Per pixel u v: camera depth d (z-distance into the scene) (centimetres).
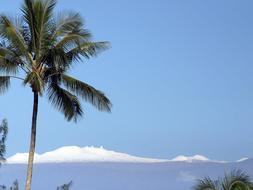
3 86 4550
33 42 4506
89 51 4553
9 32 4425
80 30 4544
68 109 4684
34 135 4569
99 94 4638
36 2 4481
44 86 4409
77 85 4603
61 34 4531
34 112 4572
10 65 4531
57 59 4453
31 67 4556
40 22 4488
